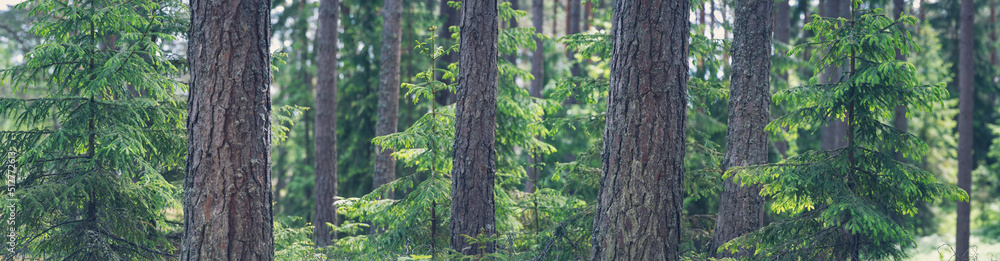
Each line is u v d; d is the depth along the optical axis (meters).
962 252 17.56
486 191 8.21
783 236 6.87
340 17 17.86
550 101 11.06
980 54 25.02
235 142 5.38
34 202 6.51
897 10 19.55
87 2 7.14
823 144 17.66
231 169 5.36
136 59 6.89
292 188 19.11
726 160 9.02
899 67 5.71
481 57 8.24
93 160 6.97
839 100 6.64
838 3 16.23
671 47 5.79
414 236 8.70
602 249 5.97
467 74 8.26
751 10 8.88
